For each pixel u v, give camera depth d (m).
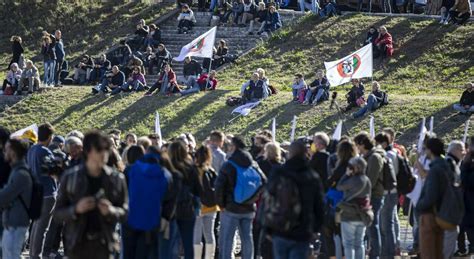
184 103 83.19
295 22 99.62
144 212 29.34
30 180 31.30
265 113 78.31
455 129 70.81
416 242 41.59
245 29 100.88
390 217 38.59
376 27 95.50
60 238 42.50
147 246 29.88
